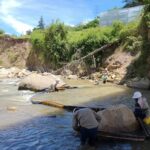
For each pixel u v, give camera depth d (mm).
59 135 12992
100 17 42875
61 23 42000
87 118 11258
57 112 17250
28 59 49281
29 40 52219
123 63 30828
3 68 49500
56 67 40938
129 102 18797
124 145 11508
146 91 22891
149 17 25984
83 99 20344
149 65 26391
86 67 35375
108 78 30031
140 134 12523
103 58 34594
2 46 55719
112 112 12773
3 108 18453
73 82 30172
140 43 29609
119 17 39656
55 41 41281
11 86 29000
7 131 13648
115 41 34219
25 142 12203
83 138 11406
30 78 26484
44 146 11734
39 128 14070
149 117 13359
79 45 38000
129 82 26109
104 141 11922
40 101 19906
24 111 17547
